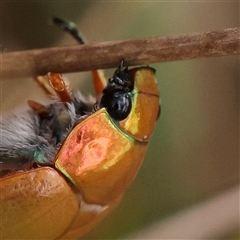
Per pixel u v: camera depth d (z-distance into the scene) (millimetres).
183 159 112
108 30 106
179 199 111
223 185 112
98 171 83
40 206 83
